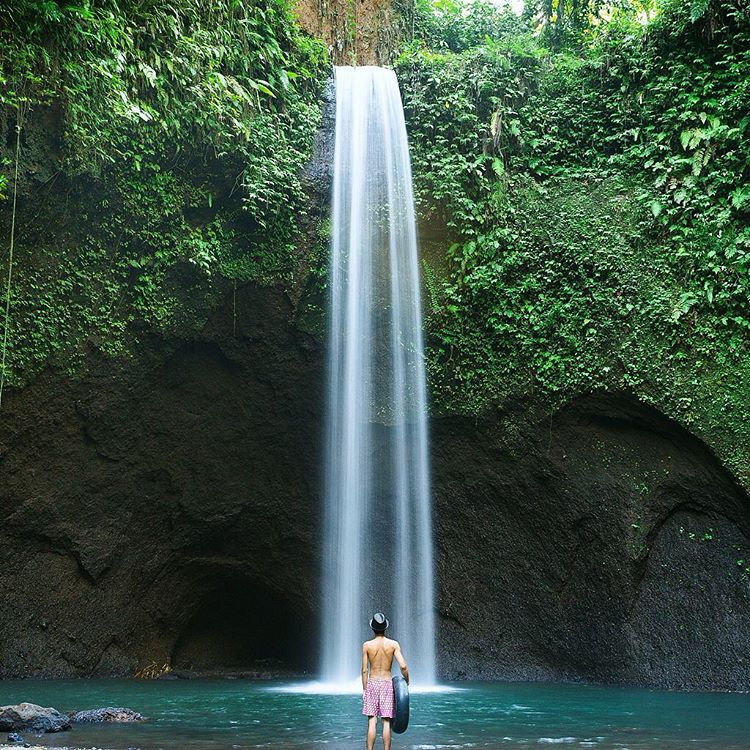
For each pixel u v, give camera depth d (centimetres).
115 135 1262
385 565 1442
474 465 1452
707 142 1440
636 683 1311
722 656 1278
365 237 1458
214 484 1451
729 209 1394
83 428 1319
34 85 1180
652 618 1338
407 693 617
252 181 1368
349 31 1784
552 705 1006
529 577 1431
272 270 1406
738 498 1315
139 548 1409
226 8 1444
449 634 1452
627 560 1351
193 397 1423
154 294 1345
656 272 1408
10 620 1291
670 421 1349
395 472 1440
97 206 1278
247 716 878
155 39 1323
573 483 1402
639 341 1380
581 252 1431
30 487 1286
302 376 1436
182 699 1053
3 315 1221
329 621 1448
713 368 1351
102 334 1306
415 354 1443
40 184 1209
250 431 1453
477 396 1437
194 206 1363
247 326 1416
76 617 1346
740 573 1307
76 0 1211
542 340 1420
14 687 1166
